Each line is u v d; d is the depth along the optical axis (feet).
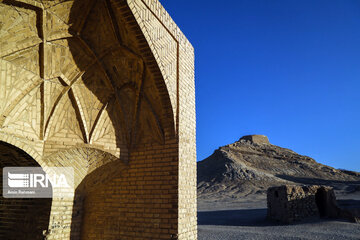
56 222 20.27
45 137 19.07
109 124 21.75
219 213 74.69
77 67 19.70
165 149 20.31
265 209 77.25
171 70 20.57
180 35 22.59
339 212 48.42
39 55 17.66
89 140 20.74
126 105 22.18
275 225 46.26
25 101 17.94
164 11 20.24
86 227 21.91
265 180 185.16
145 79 20.59
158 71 19.04
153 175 20.33
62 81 19.39
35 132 18.67
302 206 48.14
